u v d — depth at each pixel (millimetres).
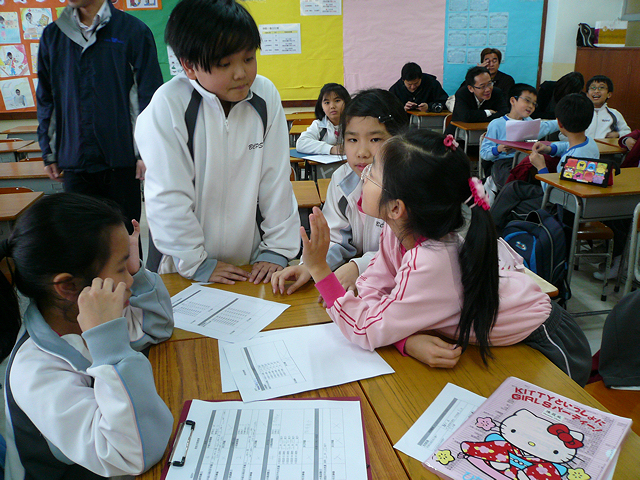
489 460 666
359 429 742
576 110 2719
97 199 806
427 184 846
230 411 786
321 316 1098
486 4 5441
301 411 783
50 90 2307
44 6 4715
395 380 868
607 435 708
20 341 789
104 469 691
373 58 5492
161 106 1216
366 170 1021
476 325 895
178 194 1249
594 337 2246
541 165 3006
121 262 795
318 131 3555
